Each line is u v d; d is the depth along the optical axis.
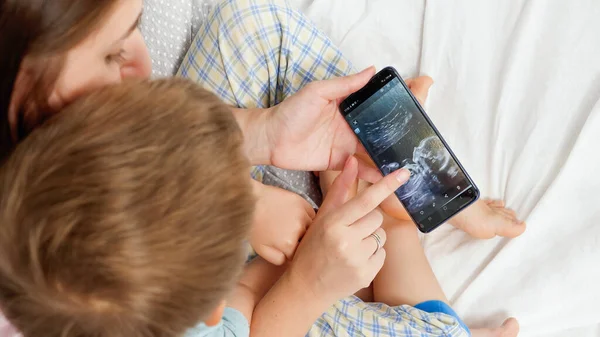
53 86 0.38
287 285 0.65
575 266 0.73
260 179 0.81
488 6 0.82
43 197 0.33
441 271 0.80
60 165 0.33
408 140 0.70
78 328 0.37
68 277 0.33
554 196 0.75
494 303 0.76
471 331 0.72
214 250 0.36
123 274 0.33
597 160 0.74
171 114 0.36
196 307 0.38
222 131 0.38
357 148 0.75
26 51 0.35
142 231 0.33
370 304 0.75
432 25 0.84
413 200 0.70
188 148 0.35
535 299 0.74
